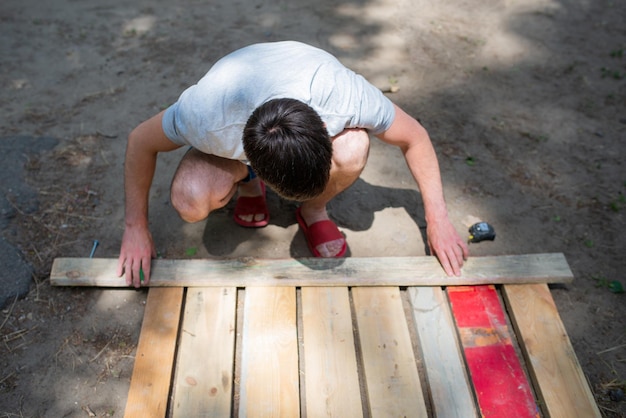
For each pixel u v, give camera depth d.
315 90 1.58
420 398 1.73
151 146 1.78
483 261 2.11
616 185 2.66
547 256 2.15
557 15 4.08
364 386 1.83
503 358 1.86
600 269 2.25
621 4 4.27
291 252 2.25
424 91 3.22
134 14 3.81
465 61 3.51
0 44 3.40
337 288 2.03
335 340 1.87
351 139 1.77
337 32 3.71
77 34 3.55
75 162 2.60
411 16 3.95
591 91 3.31
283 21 3.79
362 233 2.34
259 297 1.98
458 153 2.79
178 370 1.77
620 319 2.07
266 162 1.36
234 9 3.91
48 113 2.88
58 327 1.94
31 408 1.72
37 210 2.34
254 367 1.78
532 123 3.03
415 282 2.05
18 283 2.04
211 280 2.01
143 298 2.04
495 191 2.59
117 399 1.76
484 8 4.12
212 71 1.66
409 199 2.52
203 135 1.60
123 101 3.00
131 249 1.98
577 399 1.75
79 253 2.20
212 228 2.33
